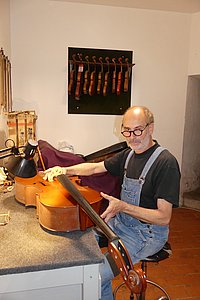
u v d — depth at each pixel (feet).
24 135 7.54
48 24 9.31
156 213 4.44
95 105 10.07
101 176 7.39
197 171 12.02
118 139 10.47
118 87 9.82
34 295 3.15
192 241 8.59
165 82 10.46
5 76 7.87
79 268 3.19
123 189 5.29
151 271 7.14
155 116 10.63
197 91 11.22
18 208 4.45
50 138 10.02
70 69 9.69
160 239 4.85
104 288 4.35
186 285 6.64
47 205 3.64
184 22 10.16
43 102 9.75
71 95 9.87
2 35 8.20
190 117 11.18
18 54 9.29
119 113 10.28
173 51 10.29
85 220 3.68
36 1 9.10
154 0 8.95
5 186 5.43
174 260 7.61
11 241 3.45
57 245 3.39
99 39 9.70
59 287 3.20
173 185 4.53
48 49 9.46
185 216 10.37
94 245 3.41
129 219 4.98
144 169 4.92
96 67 9.80
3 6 8.25
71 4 9.32
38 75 9.55
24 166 3.87
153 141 5.30
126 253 3.16
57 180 4.68
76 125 10.11
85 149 10.34
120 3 9.27
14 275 3.02
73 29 9.49
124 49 9.91
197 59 10.22
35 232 3.69
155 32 10.02
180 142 11.11
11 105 9.15
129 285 3.04
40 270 3.01
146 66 10.19
